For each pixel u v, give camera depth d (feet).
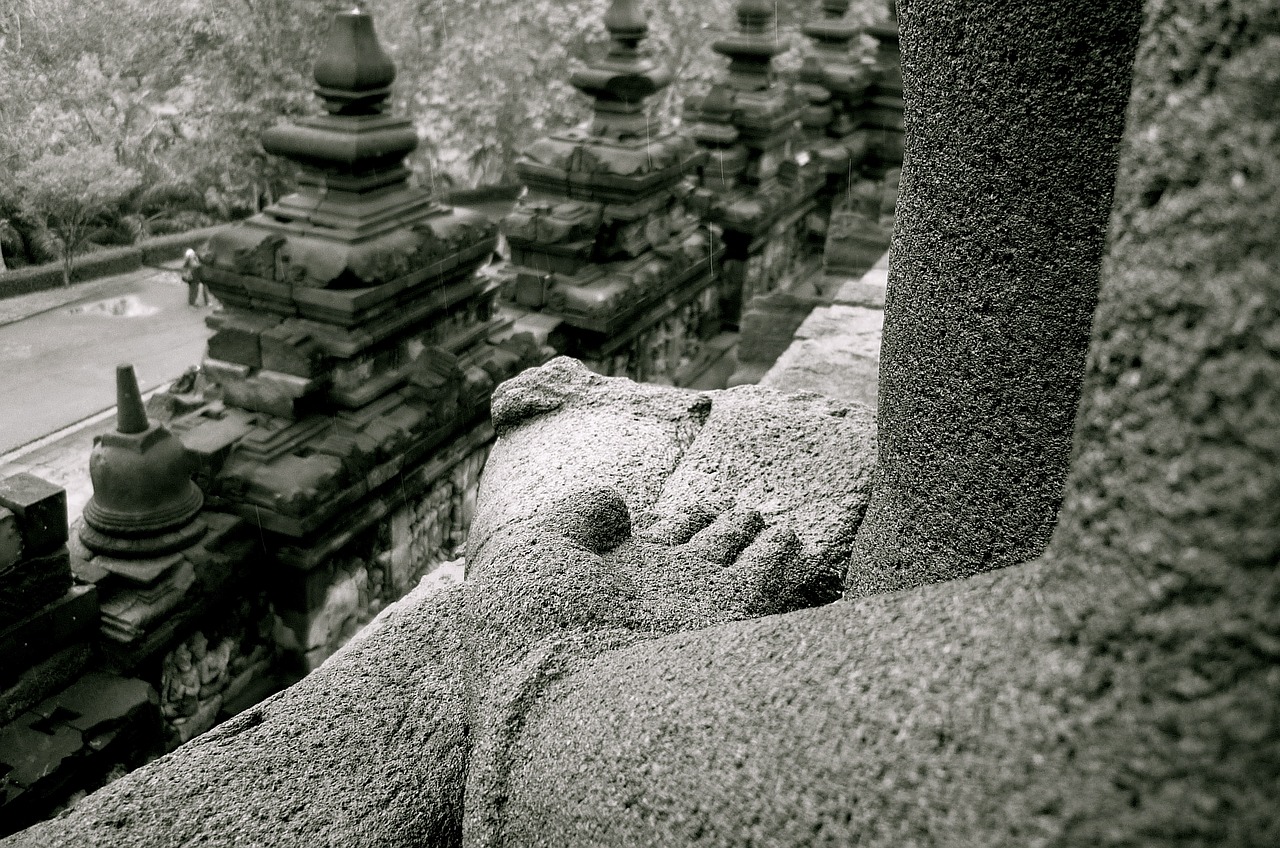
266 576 20.79
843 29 45.60
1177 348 2.69
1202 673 2.58
